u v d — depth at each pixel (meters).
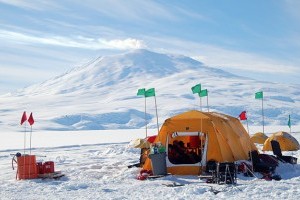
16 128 129.12
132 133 64.81
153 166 15.04
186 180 14.30
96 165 18.75
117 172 16.45
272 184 12.60
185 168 15.68
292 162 17.28
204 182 13.80
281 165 16.45
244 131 19.69
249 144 19.22
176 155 16.09
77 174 16.23
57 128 142.25
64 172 16.72
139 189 12.45
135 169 16.67
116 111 188.12
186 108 195.50
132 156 23.27
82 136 56.25
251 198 10.60
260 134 26.69
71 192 12.12
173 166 15.80
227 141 16.03
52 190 12.52
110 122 176.00
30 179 14.96
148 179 14.64
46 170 15.29
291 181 13.12
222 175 13.30
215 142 15.73
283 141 22.59
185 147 16.53
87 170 17.25
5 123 147.38
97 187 12.98
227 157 15.70
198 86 21.55
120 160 21.05
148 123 175.25
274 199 10.41
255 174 15.04
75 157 23.23
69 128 149.25
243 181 13.64
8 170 18.33
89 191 12.20
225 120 17.58
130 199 10.83
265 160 15.52
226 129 16.72
